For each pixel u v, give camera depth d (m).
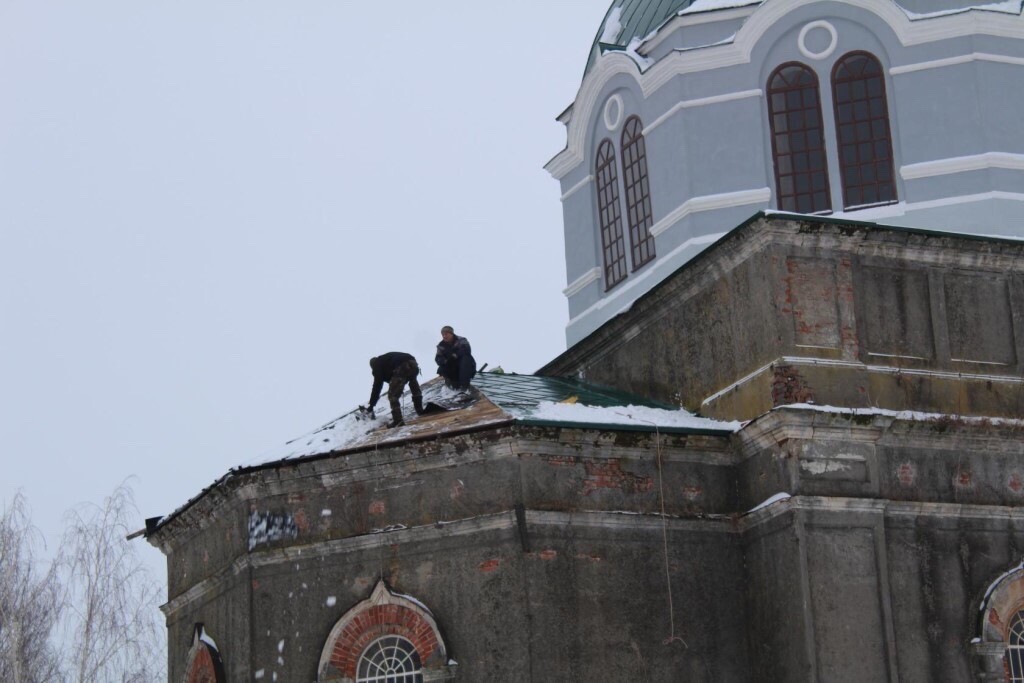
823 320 31.88
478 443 30.66
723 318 33.38
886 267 32.69
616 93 39.50
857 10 36.41
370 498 31.53
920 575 31.03
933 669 30.61
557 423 30.59
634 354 36.38
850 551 30.50
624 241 39.16
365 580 31.20
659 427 31.39
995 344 33.25
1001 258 33.38
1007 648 31.45
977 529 31.78
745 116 36.59
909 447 31.64
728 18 37.38
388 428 32.53
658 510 31.36
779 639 30.66
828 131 36.25
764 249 32.06
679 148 36.91
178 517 35.12
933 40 35.97
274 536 32.06
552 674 29.70
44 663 42.66
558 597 30.14
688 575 31.33
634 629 30.58
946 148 35.44
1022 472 32.50
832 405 31.27
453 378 34.66
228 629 32.75
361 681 30.88
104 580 42.62
